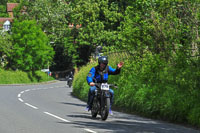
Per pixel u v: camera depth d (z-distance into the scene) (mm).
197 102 15547
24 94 34844
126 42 23625
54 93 39375
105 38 64875
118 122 14969
